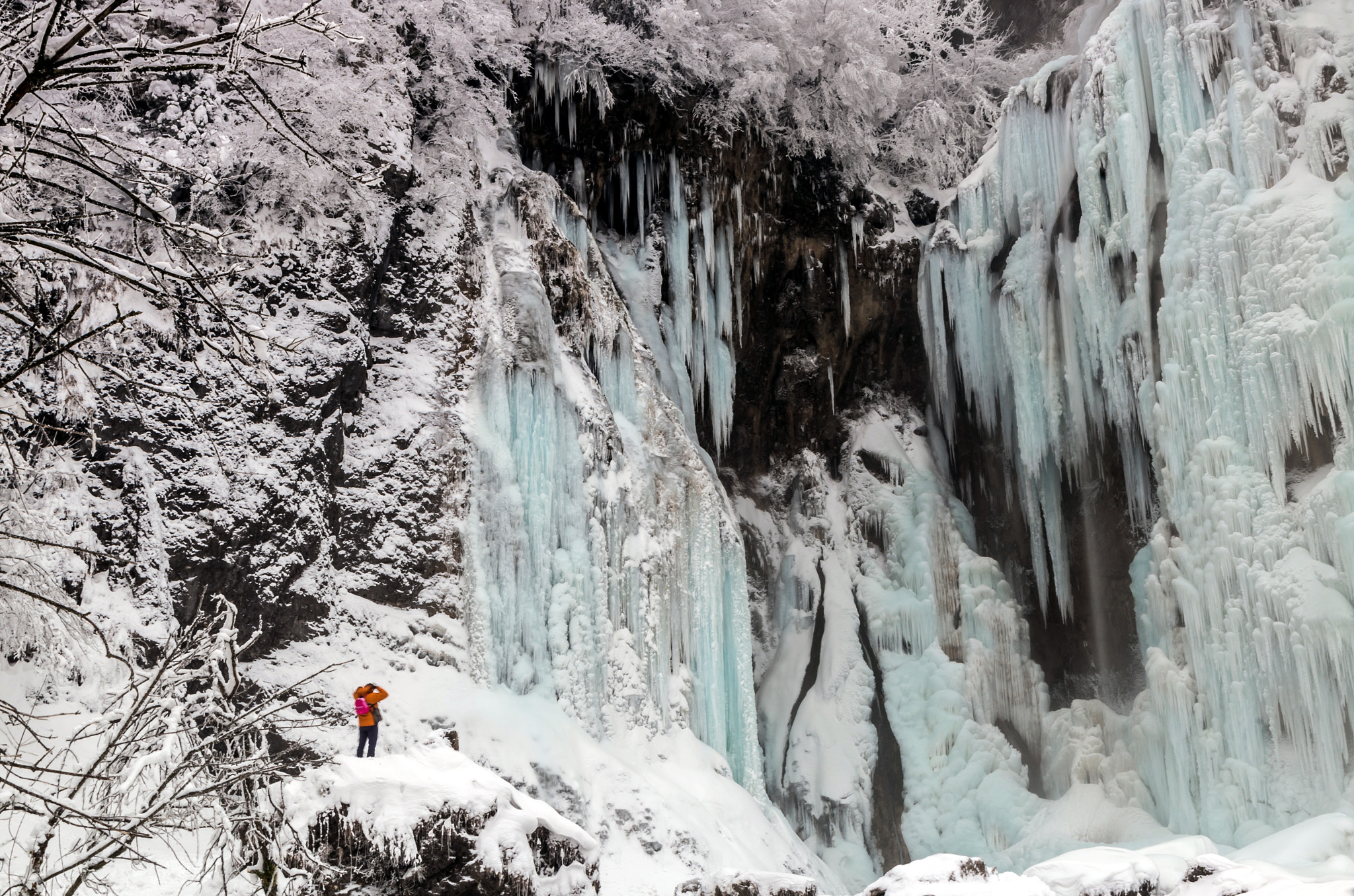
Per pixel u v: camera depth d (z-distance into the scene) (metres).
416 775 8.80
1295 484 18.70
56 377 8.02
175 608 13.62
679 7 22.91
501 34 20.38
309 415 15.41
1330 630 17.16
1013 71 28.98
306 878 6.81
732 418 24.48
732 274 24.64
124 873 8.87
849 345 26.25
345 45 16.25
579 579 17.34
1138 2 21.70
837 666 23.30
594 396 18.78
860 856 21.33
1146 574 20.98
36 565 9.70
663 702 18.03
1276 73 20.12
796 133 25.31
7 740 10.08
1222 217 19.70
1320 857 15.30
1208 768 18.64
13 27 5.21
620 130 23.34
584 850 9.66
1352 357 17.53
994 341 24.52
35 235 5.61
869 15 25.75
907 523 24.62
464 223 18.39
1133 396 21.56
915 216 27.23
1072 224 23.00
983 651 23.17
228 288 14.77
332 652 14.95
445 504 16.44
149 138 14.20
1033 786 22.30
